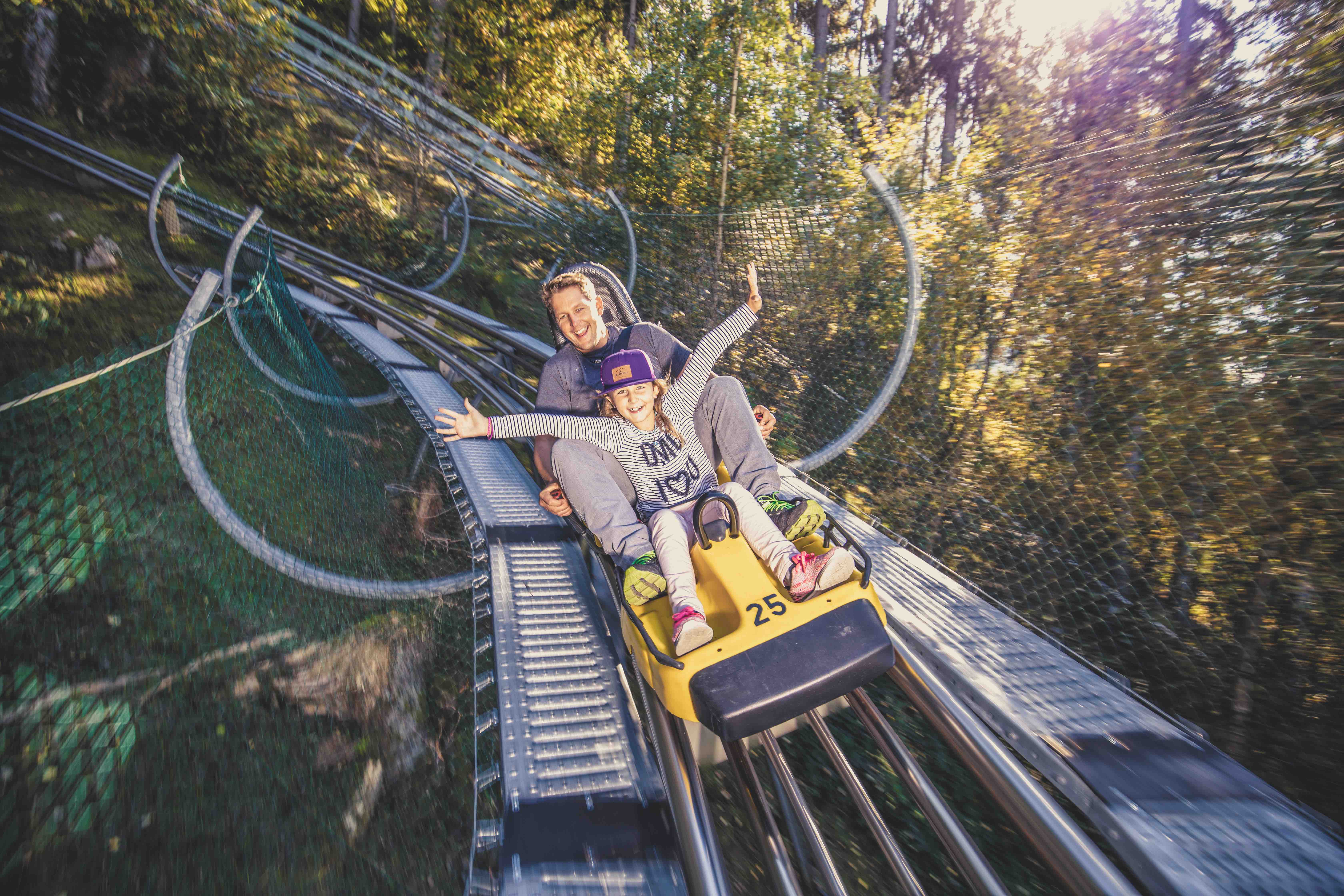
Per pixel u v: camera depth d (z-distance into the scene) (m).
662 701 2.33
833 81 10.65
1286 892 1.82
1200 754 2.33
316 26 13.95
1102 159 3.54
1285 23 3.91
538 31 14.14
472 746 3.52
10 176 7.89
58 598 3.14
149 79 9.90
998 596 3.97
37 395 2.79
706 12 10.56
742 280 5.83
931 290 4.51
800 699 2.18
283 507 4.25
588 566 3.64
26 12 9.00
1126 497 3.65
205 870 2.61
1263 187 2.91
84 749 2.81
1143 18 6.17
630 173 11.52
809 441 5.17
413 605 4.38
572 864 2.10
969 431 4.37
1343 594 2.94
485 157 13.34
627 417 2.85
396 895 2.76
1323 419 2.94
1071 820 1.97
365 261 10.09
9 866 2.40
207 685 3.27
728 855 2.73
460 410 5.48
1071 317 3.81
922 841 2.71
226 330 4.33
